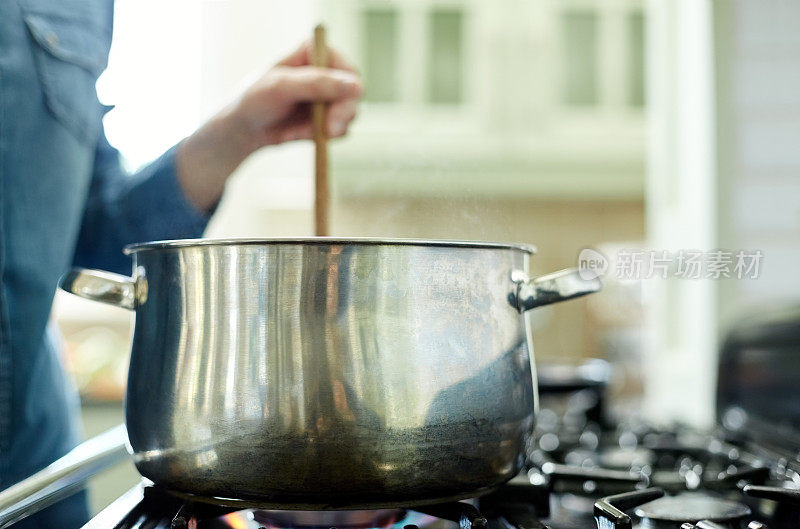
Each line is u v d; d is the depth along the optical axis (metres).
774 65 1.09
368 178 2.43
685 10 1.34
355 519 0.47
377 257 0.39
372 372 0.38
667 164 1.44
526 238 2.71
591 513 0.51
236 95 0.66
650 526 0.45
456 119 2.48
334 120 0.62
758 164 1.13
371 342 0.39
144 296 0.44
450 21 2.47
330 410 0.38
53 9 0.71
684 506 0.48
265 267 0.39
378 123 2.45
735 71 1.18
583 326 2.42
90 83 0.74
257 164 2.40
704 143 1.22
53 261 0.70
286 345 0.38
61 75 0.70
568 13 2.49
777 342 0.80
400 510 0.48
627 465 0.63
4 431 0.67
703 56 1.23
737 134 1.18
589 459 0.67
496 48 2.48
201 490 0.41
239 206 2.41
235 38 2.26
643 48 2.50
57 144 0.70
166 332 0.42
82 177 0.73
